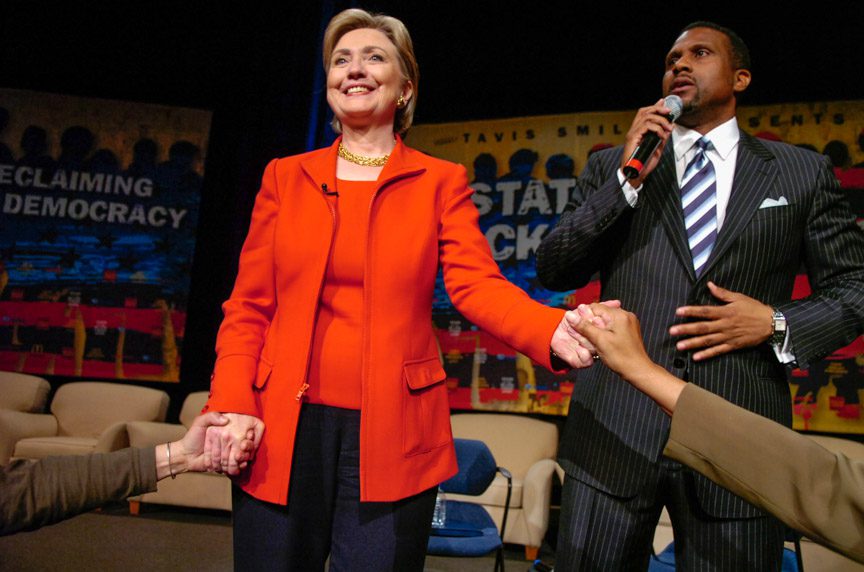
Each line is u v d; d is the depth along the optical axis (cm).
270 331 124
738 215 136
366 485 112
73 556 335
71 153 529
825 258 138
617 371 76
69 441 448
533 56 486
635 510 131
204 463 108
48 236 520
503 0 476
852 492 63
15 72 540
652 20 464
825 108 429
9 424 453
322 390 118
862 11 425
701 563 126
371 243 121
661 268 138
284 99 482
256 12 506
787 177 139
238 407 114
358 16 138
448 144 493
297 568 114
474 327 466
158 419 487
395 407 116
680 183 146
